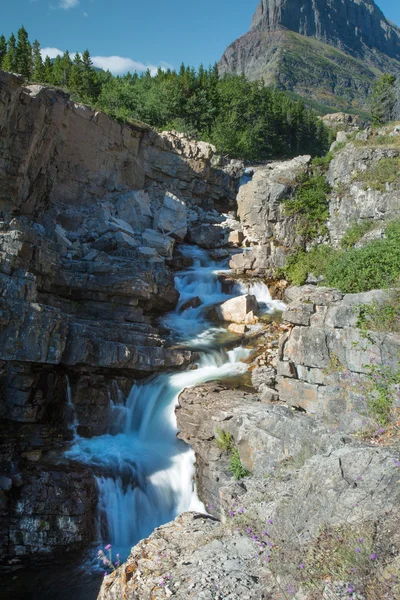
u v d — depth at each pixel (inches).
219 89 2223.2
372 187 995.3
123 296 722.2
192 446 506.9
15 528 451.5
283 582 212.5
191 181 1285.7
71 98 1238.3
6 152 791.7
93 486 476.7
